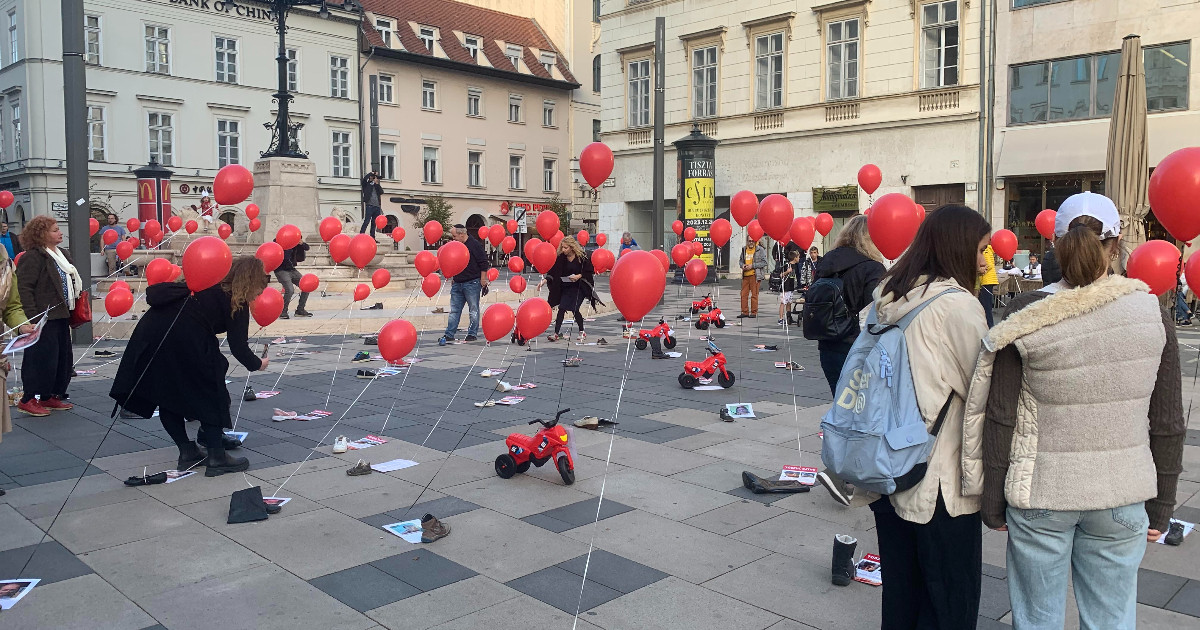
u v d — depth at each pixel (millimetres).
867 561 4418
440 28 46656
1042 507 2668
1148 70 21641
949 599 2988
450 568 4379
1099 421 2615
